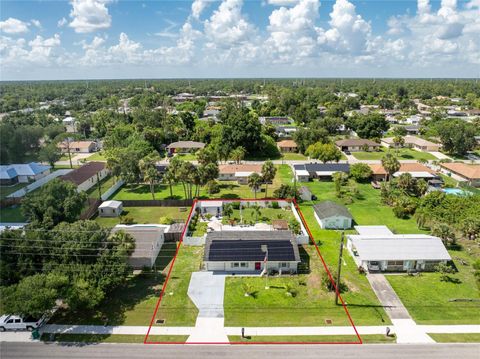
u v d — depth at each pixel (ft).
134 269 153.99
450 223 187.62
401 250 153.58
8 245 127.24
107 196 242.99
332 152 310.24
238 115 364.99
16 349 108.58
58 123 431.43
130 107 651.66
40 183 246.06
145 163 246.88
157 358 104.47
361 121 428.56
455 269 152.46
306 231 187.01
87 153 384.68
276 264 150.71
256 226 193.77
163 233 177.99
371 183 273.75
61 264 124.36
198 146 374.63
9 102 515.09
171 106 652.48
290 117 591.37
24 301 109.81
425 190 230.27
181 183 275.39
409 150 385.50
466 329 117.08
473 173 271.08
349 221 192.85
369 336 113.60
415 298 133.18
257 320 121.39
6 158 231.50
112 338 112.98
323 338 112.78
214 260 150.61
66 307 128.77
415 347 108.88
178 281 144.77
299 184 273.13
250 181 223.92
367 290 138.10
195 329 117.08
